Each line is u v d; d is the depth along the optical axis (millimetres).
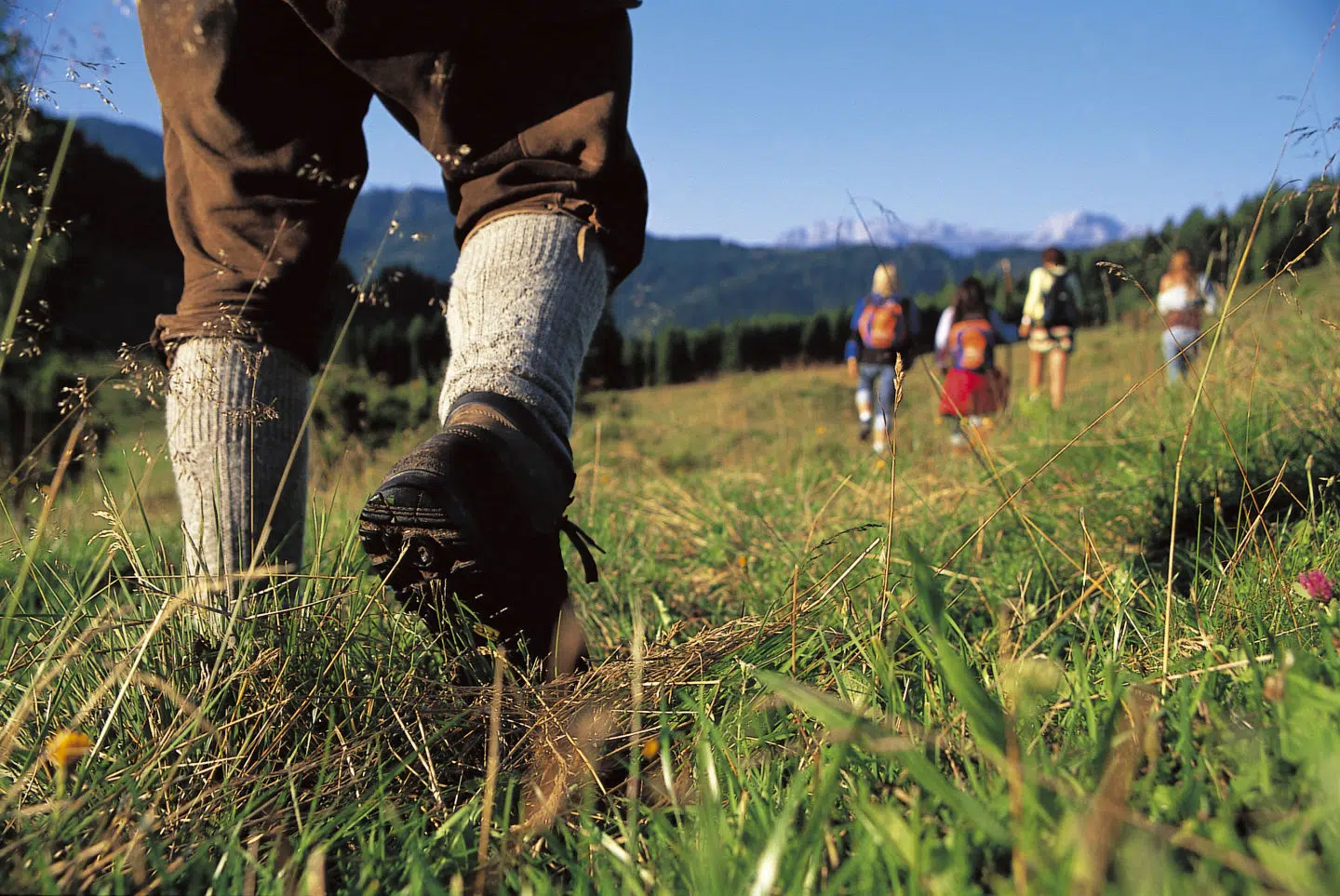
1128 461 3184
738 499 3939
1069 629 1711
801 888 798
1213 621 1479
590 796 1129
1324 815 742
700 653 1554
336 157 1677
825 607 1670
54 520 1766
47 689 1408
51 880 906
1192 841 720
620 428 10961
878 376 8180
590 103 1623
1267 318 3361
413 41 1545
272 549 1659
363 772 1288
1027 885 698
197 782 1286
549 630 1544
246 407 1614
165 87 1647
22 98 1320
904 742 857
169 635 1482
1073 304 8164
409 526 1306
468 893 1005
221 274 1652
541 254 1583
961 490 3201
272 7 1567
